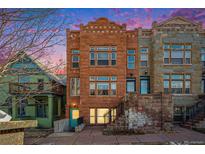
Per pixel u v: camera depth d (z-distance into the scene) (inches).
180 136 565.6
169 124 642.8
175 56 901.8
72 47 919.7
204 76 906.7
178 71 890.7
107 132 631.8
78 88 912.3
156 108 652.7
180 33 901.8
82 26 886.4
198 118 732.0
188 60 901.8
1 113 140.3
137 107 652.7
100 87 880.3
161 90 879.7
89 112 869.2
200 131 649.6
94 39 886.4
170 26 903.1
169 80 890.1
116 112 852.0
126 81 914.7
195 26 901.8
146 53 919.7
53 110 948.6
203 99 838.5
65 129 751.7
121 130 641.6
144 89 919.0
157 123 644.7
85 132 674.2
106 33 888.3
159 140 508.1
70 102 906.7
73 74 912.9
